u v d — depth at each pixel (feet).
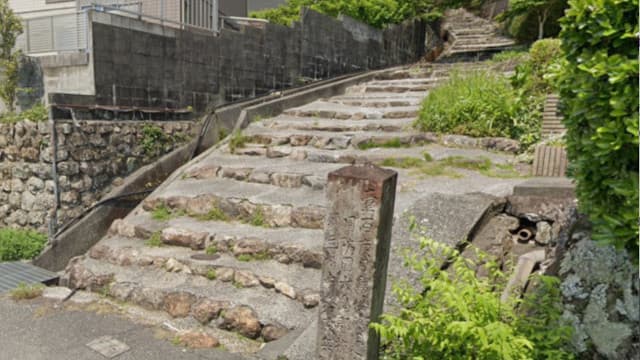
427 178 13.87
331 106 24.57
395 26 37.65
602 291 6.66
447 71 28.40
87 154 15.35
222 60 21.49
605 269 6.77
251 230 12.60
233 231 12.49
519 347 5.35
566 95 6.70
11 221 15.70
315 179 14.47
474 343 5.58
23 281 12.28
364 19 35.70
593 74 5.52
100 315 10.28
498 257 9.47
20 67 19.22
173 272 11.35
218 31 22.43
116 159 16.38
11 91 18.92
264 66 24.29
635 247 6.08
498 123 17.22
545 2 28.37
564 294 7.03
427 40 44.52
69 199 14.85
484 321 5.70
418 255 8.90
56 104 14.40
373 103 24.17
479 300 5.80
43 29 20.57
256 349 8.89
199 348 8.86
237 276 10.68
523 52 28.07
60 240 14.56
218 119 20.85
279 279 10.30
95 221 15.49
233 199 13.83
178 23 21.38
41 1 29.96
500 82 19.29
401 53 39.17
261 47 23.97
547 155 13.25
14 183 15.44
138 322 9.96
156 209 14.70
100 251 12.75
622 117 5.41
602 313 6.53
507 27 38.70
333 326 6.01
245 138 19.49
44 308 10.61
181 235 12.48
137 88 17.30
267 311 9.53
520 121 16.80
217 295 10.20
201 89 20.42
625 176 5.64
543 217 10.25
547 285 6.57
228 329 9.50
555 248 8.70
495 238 9.96
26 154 15.01
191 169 17.15
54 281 12.55
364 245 5.69
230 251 11.81
